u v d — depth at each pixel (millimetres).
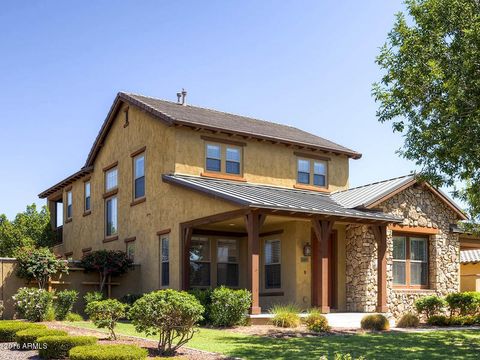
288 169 24406
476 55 12758
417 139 14445
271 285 21969
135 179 24641
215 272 23031
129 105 25312
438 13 13789
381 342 14164
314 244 21266
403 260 22234
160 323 11641
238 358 11203
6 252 33188
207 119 23484
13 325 13922
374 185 23703
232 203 17703
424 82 14078
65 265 20875
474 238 24875
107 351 9750
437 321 19250
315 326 16375
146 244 23188
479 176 14352
